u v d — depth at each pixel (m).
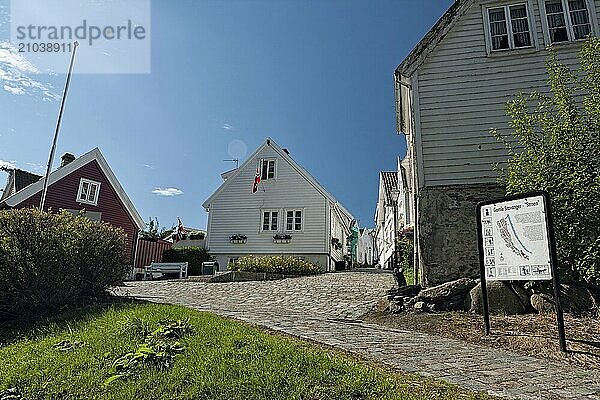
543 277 6.60
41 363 5.14
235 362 4.71
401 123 16.09
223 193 27.45
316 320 8.50
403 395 4.06
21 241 8.30
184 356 5.00
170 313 7.49
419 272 11.74
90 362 5.03
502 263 7.22
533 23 11.80
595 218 7.91
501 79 11.61
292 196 26.44
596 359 5.78
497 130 11.27
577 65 11.17
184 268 22.05
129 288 14.23
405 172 26.19
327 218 25.72
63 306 8.71
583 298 8.35
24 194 23.62
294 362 4.72
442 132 11.66
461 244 10.88
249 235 26.36
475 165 11.26
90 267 9.27
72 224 9.19
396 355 5.72
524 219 7.00
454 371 5.10
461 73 11.91
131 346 5.50
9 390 4.34
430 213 11.26
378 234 50.34
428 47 12.22
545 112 10.03
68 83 20.67
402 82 12.94
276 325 7.50
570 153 8.52
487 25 12.06
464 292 9.52
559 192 8.35
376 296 12.04
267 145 27.61
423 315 9.05
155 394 4.04
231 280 17.44
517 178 9.13
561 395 4.39
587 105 8.99
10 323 8.00
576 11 11.73
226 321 7.21
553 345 6.41
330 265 26.12
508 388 4.55
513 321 8.11
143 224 29.92
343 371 4.57
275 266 19.95
